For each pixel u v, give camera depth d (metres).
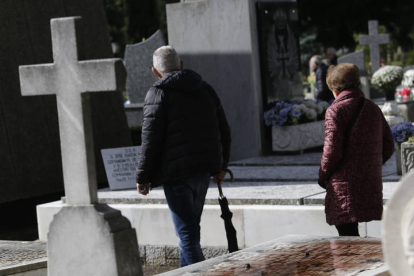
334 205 7.33
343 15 44.06
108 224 5.90
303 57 58.03
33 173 14.87
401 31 47.59
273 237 9.62
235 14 15.41
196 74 7.54
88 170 6.03
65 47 6.00
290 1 16.36
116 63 5.80
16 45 14.79
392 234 3.41
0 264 7.48
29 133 14.89
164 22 54.12
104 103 16.50
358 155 7.23
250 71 15.33
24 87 6.21
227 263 5.83
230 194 10.41
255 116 15.35
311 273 5.20
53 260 6.20
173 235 10.17
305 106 15.62
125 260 5.95
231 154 15.77
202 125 7.45
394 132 11.26
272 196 9.98
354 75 7.40
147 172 7.32
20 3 14.95
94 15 16.44
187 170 7.32
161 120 7.29
